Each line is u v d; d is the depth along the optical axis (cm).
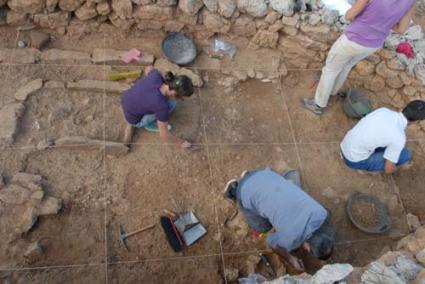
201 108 413
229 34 447
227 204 366
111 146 365
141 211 350
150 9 414
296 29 429
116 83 403
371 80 448
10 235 318
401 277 248
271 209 282
